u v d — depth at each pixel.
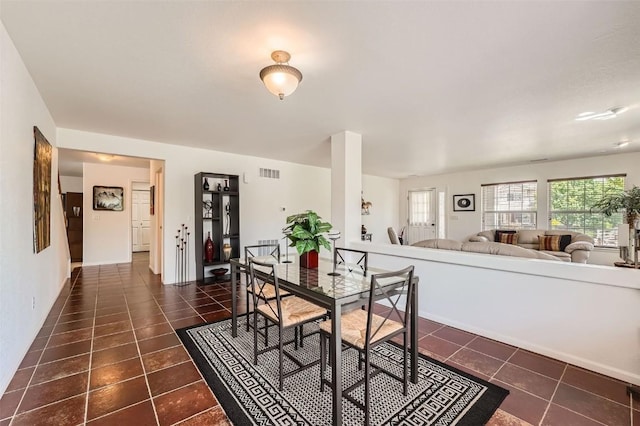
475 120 3.40
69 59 2.07
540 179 6.32
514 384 1.94
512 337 2.51
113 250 6.41
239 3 1.50
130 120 3.41
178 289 4.30
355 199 3.91
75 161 5.90
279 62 2.02
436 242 3.57
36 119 2.52
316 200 6.61
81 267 5.95
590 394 1.83
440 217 8.14
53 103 2.87
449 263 2.92
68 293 4.08
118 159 5.64
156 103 2.88
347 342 1.72
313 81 2.41
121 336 2.67
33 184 2.44
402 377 2.02
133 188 8.44
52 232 3.43
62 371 2.07
